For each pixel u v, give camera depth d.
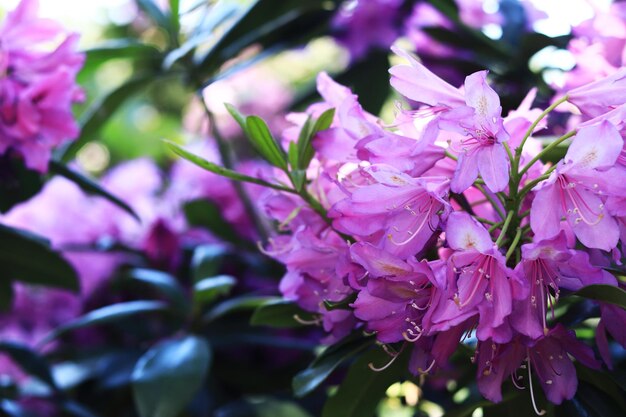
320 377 0.68
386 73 1.05
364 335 0.69
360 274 0.63
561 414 0.68
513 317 0.61
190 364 0.84
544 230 0.60
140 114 1.85
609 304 0.64
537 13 1.01
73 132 0.87
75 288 0.97
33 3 0.86
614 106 0.63
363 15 1.06
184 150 0.68
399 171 0.61
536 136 0.84
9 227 0.92
